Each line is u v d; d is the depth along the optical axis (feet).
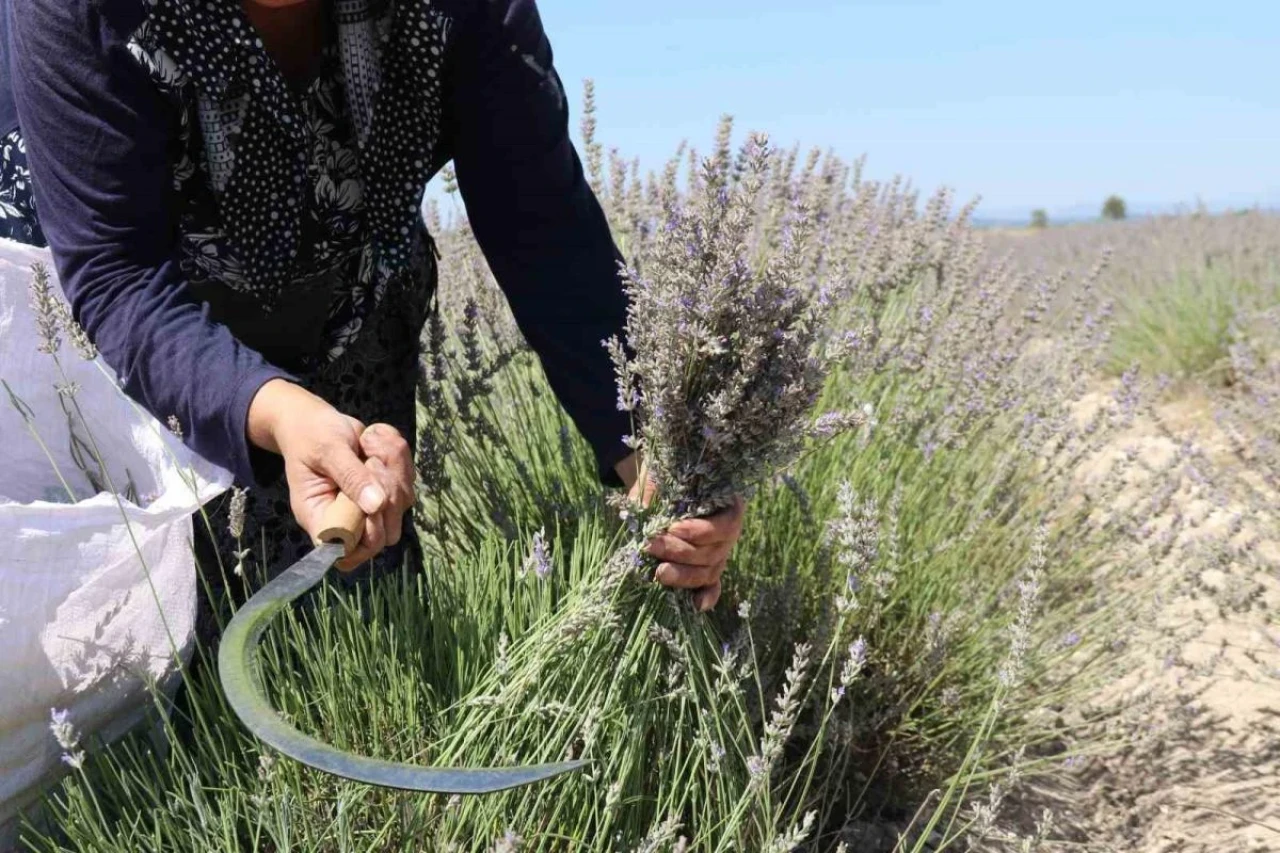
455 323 8.27
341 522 4.65
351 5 5.69
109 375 5.73
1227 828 7.67
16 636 5.08
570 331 6.43
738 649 5.83
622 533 5.98
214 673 5.84
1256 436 12.34
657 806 5.38
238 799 5.19
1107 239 35.04
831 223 10.33
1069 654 8.23
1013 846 7.15
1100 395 17.12
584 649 5.53
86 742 5.58
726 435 5.45
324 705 5.62
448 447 7.16
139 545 5.52
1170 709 8.50
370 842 5.16
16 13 5.24
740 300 5.50
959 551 8.27
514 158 6.23
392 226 6.27
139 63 5.16
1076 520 9.59
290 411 4.91
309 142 5.96
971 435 9.27
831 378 8.43
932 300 10.19
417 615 6.08
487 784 3.75
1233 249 26.18
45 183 5.35
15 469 6.02
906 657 7.64
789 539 7.54
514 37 6.02
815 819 7.06
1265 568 9.34
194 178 5.79
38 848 5.40
